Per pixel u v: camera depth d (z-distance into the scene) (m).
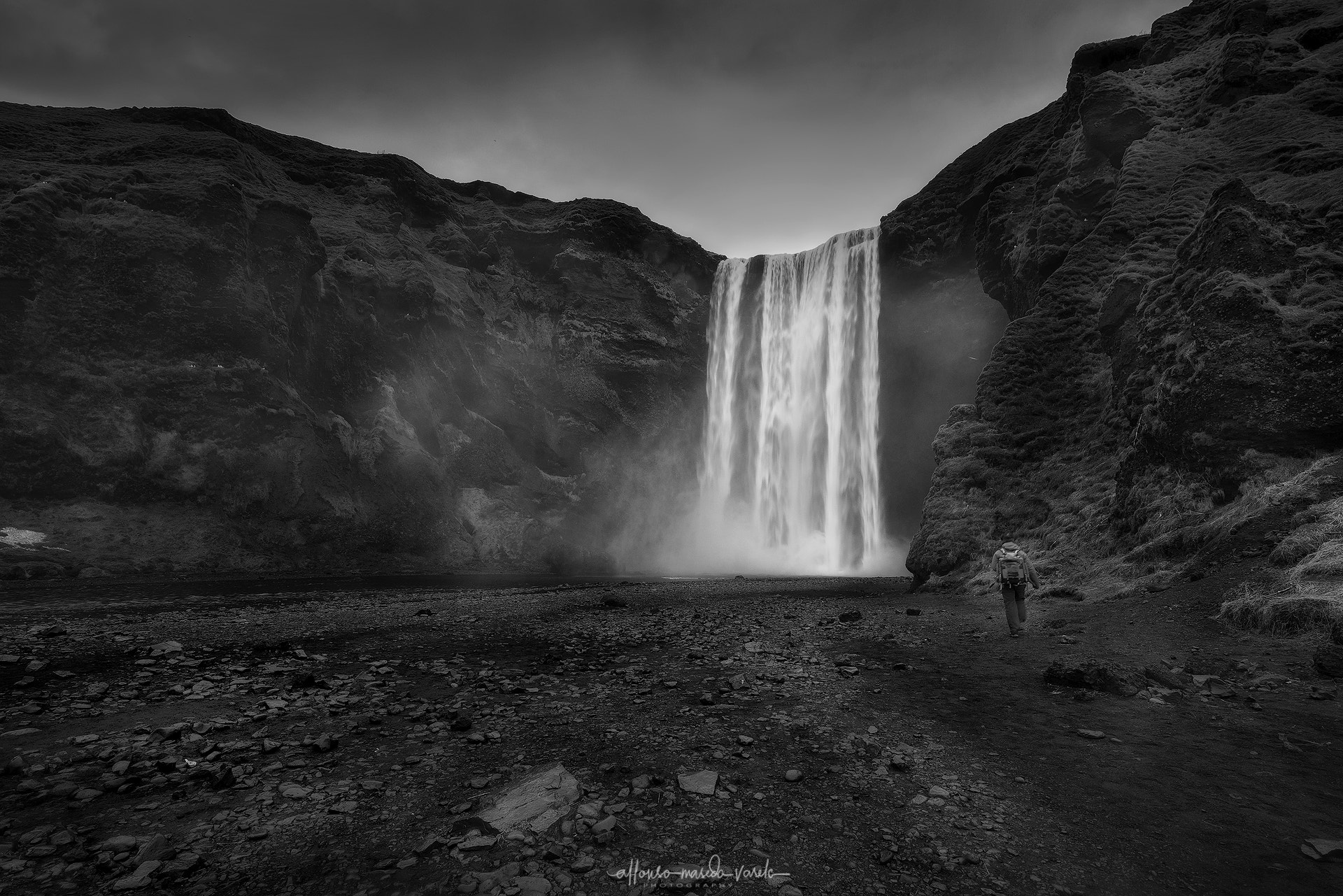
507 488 52.84
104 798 5.04
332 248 50.16
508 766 5.65
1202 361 14.12
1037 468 21.16
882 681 8.44
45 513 32.31
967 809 4.76
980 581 18.53
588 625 14.63
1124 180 24.73
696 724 6.79
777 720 6.86
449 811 4.78
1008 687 7.95
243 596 23.34
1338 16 24.70
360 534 42.00
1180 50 30.47
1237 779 5.09
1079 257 24.47
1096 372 21.72
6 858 4.05
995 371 23.59
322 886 3.77
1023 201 34.88
